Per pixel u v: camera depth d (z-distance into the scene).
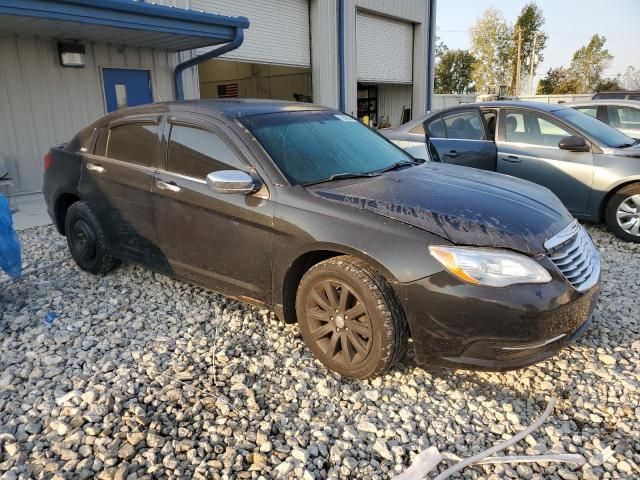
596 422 2.74
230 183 3.12
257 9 12.16
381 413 2.79
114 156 4.25
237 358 3.31
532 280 2.67
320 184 3.31
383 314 2.79
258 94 19.05
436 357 2.80
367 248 2.84
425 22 18.25
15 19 6.70
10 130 8.06
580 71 65.62
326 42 13.92
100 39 8.56
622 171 5.69
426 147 6.40
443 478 2.33
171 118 3.87
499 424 2.72
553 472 2.39
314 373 3.14
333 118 4.19
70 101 8.74
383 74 17.02
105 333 3.66
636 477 2.35
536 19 61.66
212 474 2.37
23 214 7.40
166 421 2.71
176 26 7.85
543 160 6.23
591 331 3.67
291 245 3.13
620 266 5.01
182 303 4.12
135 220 4.08
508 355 2.72
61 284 4.55
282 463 2.41
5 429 2.64
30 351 3.39
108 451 2.48
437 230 2.77
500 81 63.62
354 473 2.38
